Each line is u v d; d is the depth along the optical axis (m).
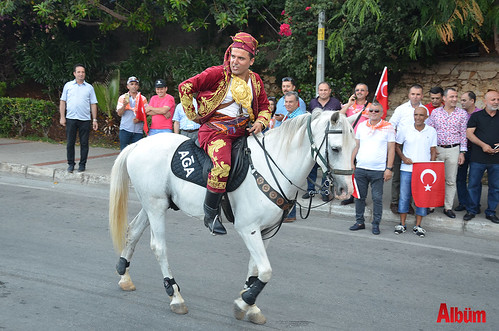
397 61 10.77
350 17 8.73
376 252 6.27
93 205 8.10
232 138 4.21
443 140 7.39
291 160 4.03
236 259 5.86
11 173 10.30
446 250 6.42
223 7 12.55
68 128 9.57
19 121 13.80
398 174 7.57
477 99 10.70
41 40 15.20
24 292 4.75
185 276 5.31
